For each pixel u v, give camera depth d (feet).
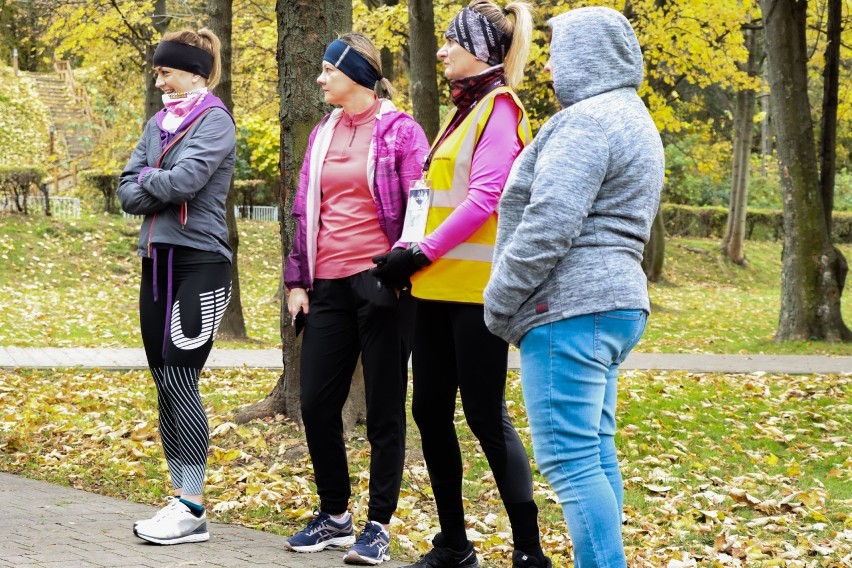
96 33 57.06
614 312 9.37
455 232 11.21
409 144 12.89
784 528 17.02
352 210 12.91
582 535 9.40
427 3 36.22
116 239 67.87
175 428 13.80
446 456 12.14
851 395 30.86
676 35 58.44
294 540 12.96
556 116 9.64
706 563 14.80
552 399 9.52
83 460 19.27
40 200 71.41
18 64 124.67
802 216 48.06
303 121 19.15
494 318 9.77
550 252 9.18
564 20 9.93
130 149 81.25
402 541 14.21
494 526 16.20
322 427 13.03
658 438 24.09
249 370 32.63
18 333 41.16
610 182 9.43
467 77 11.76
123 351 36.65
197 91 13.80
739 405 28.96
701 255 97.40
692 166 117.60
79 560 11.83
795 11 47.67
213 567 11.78
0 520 13.94
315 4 19.06
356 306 12.84
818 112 119.65
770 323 61.31
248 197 90.02
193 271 13.46
